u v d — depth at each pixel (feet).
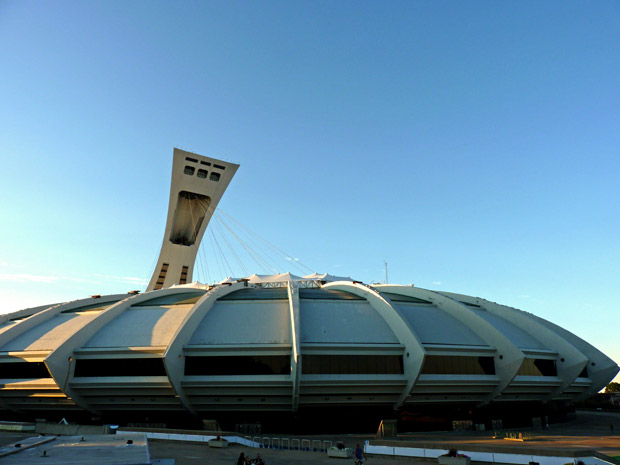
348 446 106.52
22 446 54.34
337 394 124.77
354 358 125.70
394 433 108.47
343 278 216.54
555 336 147.74
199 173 289.53
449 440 108.06
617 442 105.19
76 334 127.54
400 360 127.03
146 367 125.90
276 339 126.11
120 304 146.61
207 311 140.56
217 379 121.08
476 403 136.98
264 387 121.19
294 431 125.70
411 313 146.30
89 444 57.41
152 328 133.80
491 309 166.30
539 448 72.95
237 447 100.48
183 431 105.40
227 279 211.41
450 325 143.13
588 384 155.12
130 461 43.24
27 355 129.29
